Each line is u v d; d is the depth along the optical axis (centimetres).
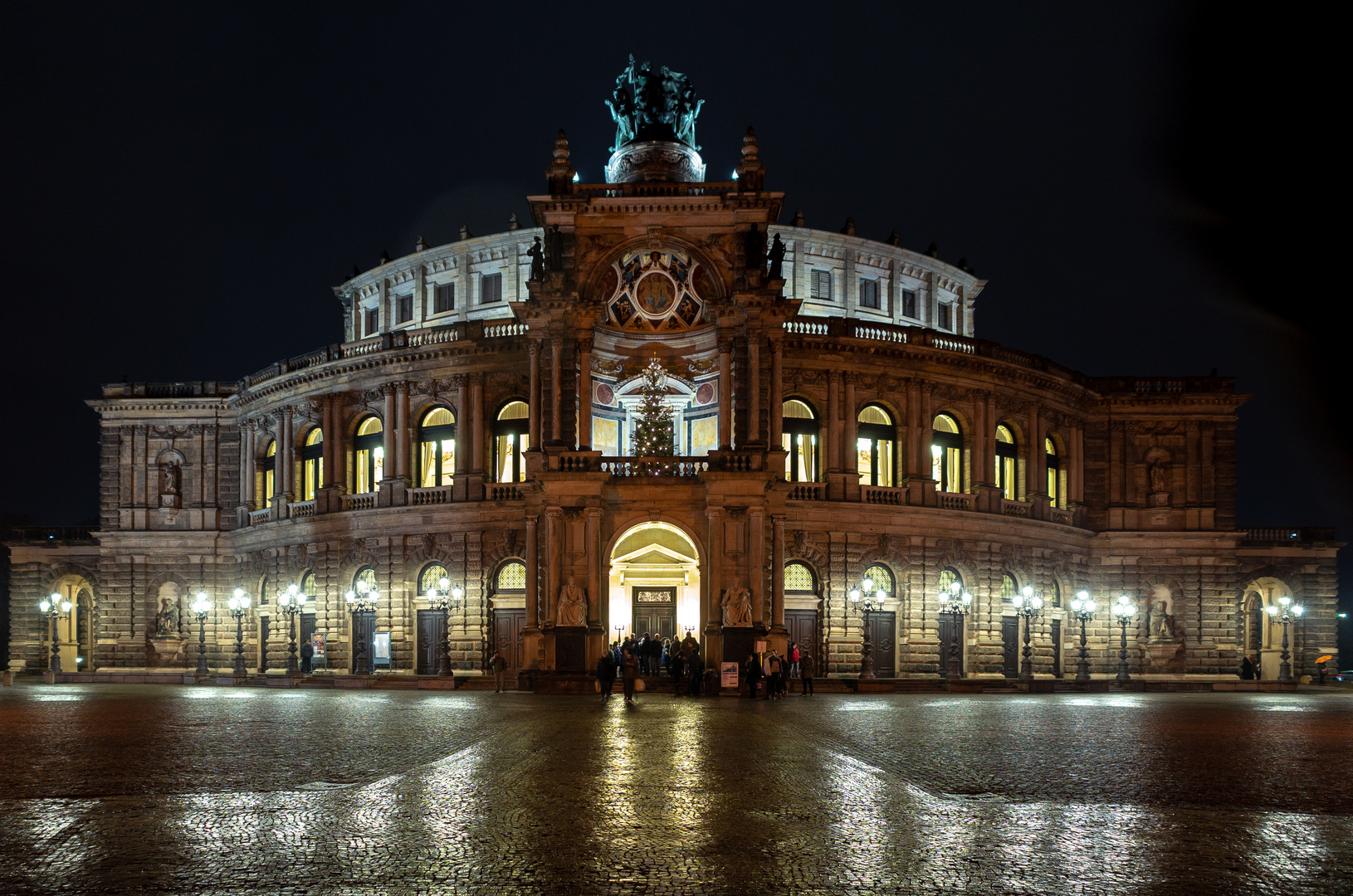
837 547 7144
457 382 7444
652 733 3178
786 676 6047
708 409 6831
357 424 7931
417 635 7456
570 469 6125
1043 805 1886
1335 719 4128
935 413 7625
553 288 6259
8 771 2289
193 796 1950
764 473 5984
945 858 1466
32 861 1441
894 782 2147
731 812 1784
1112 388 8625
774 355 6347
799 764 2425
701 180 7250
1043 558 8062
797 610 7094
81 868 1405
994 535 7694
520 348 7288
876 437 7494
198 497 8812
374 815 1758
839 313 8425
